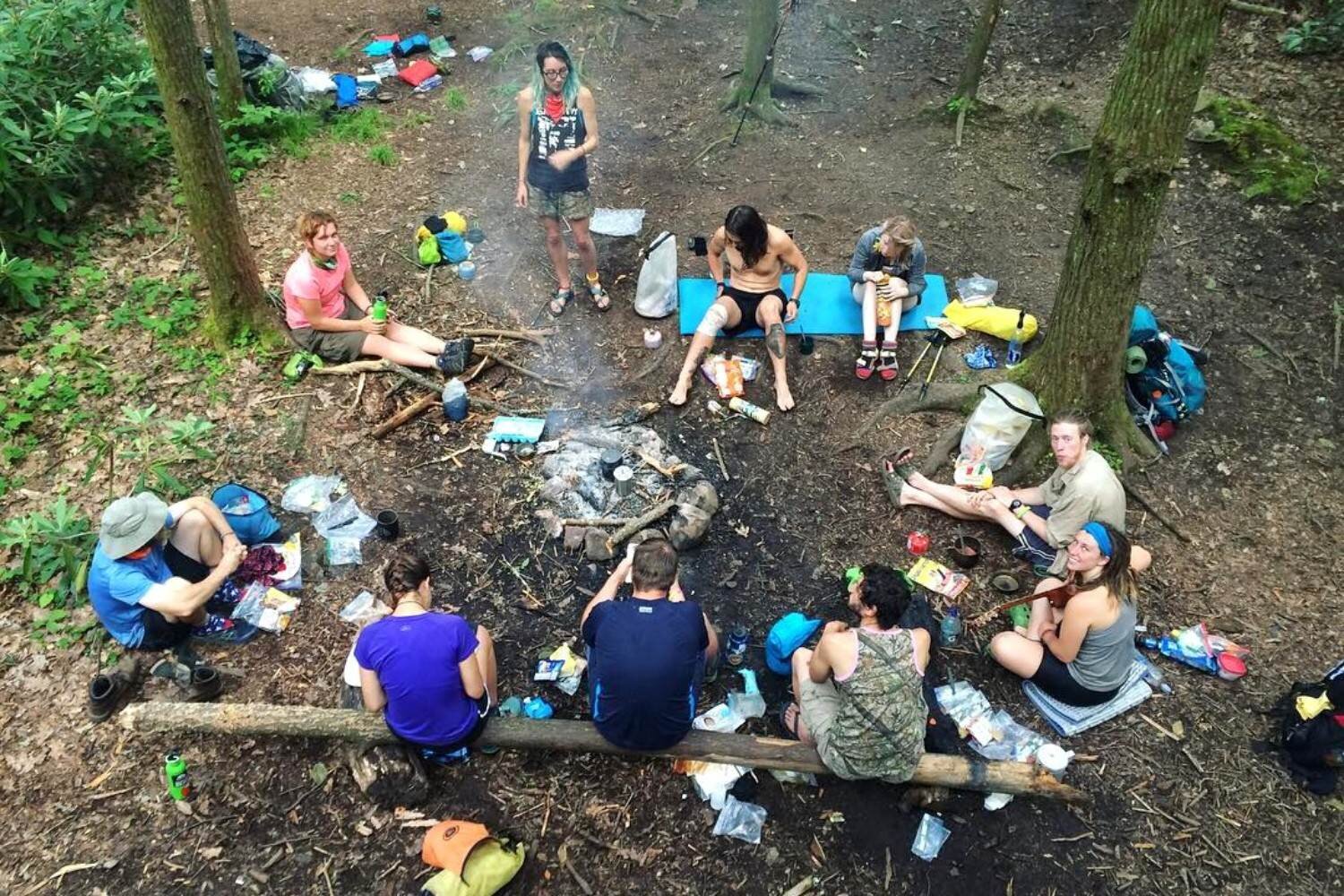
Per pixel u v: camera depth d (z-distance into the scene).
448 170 7.87
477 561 4.95
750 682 4.38
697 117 8.69
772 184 7.86
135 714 4.04
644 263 6.37
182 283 6.56
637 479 5.31
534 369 6.12
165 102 5.14
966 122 8.40
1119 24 9.27
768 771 4.09
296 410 5.70
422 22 9.93
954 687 4.41
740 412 5.82
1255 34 8.74
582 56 9.51
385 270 6.80
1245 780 4.07
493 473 5.40
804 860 3.82
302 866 3.74
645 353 6.25
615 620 3.81
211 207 5.54
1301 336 6.34
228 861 3.75
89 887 3.66
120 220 6.98
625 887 3.73
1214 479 5.48
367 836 3.85
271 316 6.16
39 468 5.30
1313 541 5.13
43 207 6.77
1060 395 5.45
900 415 5.84
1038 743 4.20
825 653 3.79
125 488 5.19
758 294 6.02
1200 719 4.30
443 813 3.93
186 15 4.95
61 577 4.70
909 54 9.48
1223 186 7.46
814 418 5.83
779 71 9.24
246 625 4.53
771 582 4.91
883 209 7.55
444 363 5.93
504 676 4.46
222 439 5.50
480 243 7.10
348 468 5.39
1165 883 3.75
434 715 3.80
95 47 7.31
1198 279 6.80
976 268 6.95
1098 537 3.93
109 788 3.96
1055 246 7.17
